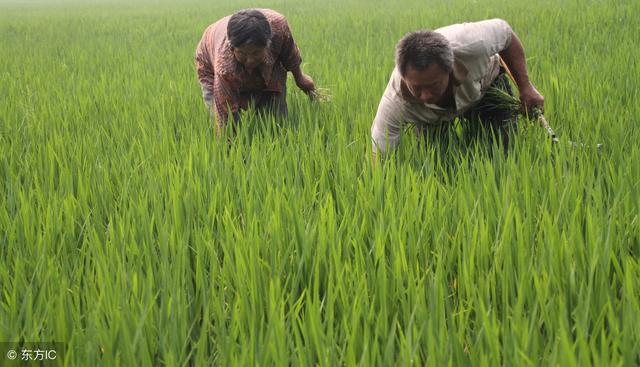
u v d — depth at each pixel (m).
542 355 2.04
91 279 2.50
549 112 4.60
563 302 2.06
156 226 3.09
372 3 20.30
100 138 4.75
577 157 3.57
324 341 2.03
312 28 12.38
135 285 2.34
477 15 12.16
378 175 3.30
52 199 3.40
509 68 3.72
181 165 4.05
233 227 2.82
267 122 4.55
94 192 3.49
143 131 4.54
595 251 2.31
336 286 2.31
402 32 10.79
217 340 2.12
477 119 4.06
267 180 3.41
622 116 4.17
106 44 12.30
